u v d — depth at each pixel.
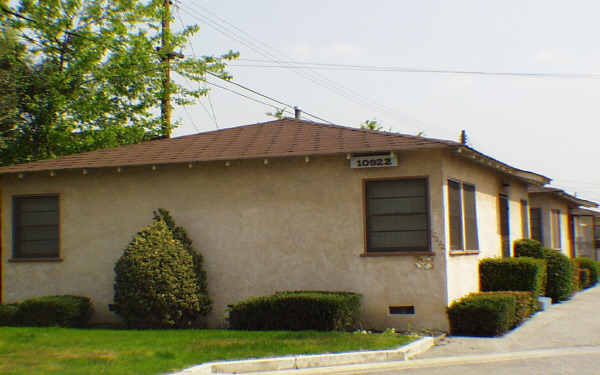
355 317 12.23
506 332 12.15
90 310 14.28
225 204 13.91
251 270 13.59
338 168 13.19
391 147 12.25
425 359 9.60
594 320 13.78
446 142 12.19
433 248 12.34
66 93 24.59
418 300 12.38
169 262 12.82
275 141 14.12
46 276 14.95
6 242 15.34
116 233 14.57
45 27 23.98
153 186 14.44
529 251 18.12
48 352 9.70
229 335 11.24
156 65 25.81
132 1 25.25
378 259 12.73
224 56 26.61
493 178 17.00
